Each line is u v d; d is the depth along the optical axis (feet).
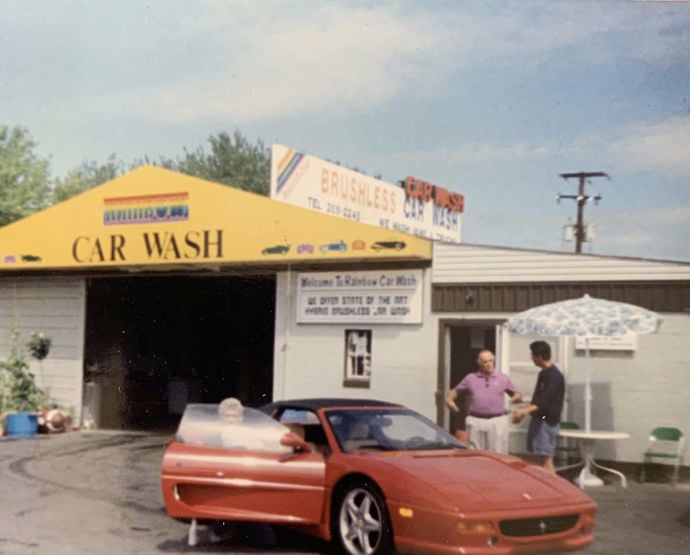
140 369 69.97
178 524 31.04
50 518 31.94
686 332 44.24
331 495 26.03
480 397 37.01
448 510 22.98
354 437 27.45
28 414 61.41
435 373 51.06
